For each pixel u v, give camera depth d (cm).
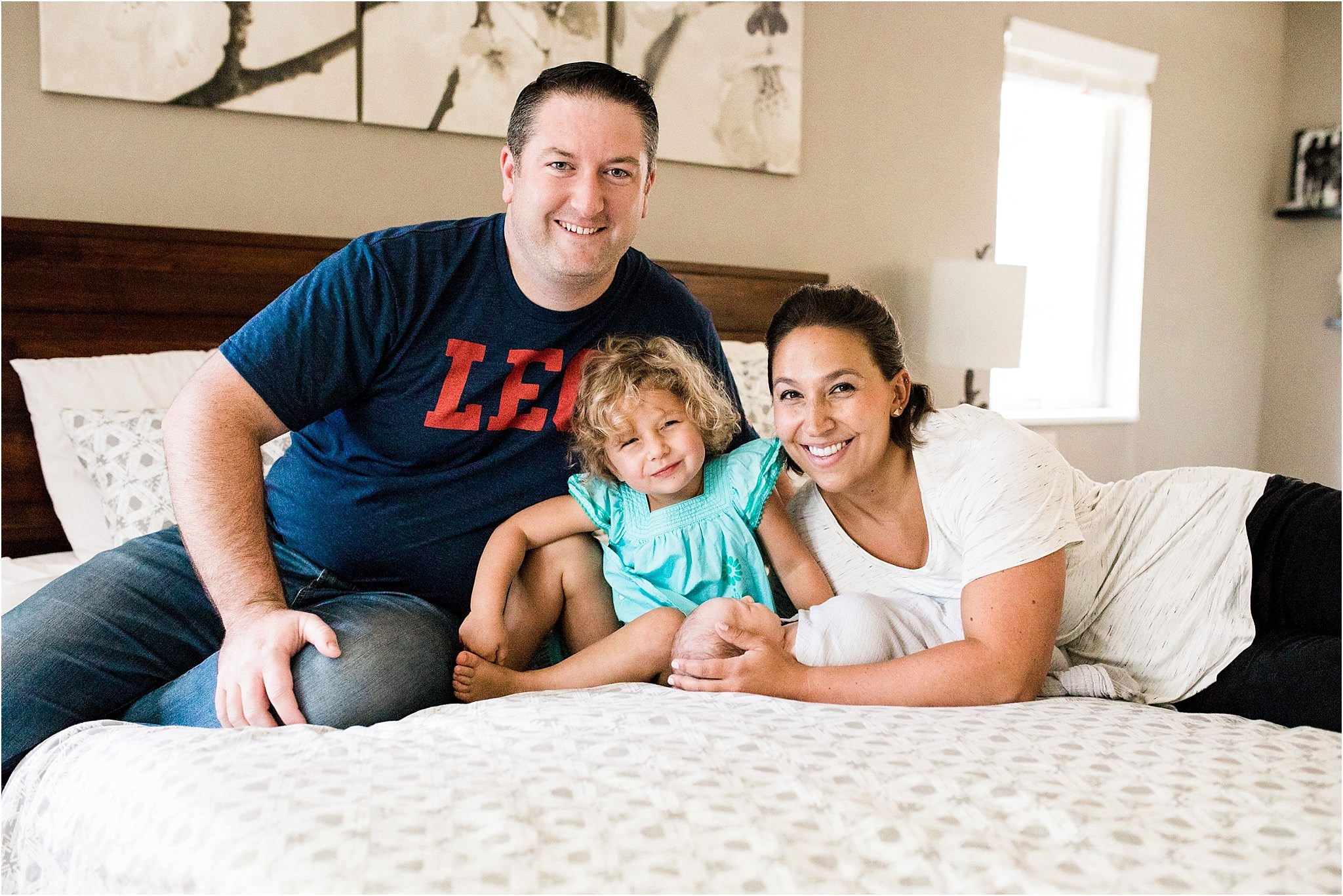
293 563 157
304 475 159
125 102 236
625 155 148
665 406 156
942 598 144
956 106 392
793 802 85
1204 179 486
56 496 208
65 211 231
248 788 87
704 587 159
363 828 79
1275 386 521
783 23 339
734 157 330
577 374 163
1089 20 431
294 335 143
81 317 226
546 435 161
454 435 155
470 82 279
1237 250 504
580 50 297
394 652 127
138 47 235
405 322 151
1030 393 462
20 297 219
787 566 159
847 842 80
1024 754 98
